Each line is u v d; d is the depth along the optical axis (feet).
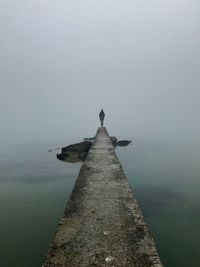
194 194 31.30
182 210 26.78
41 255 19.45
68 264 11.91
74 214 17.06
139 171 42.37
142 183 35.94
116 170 28.30
